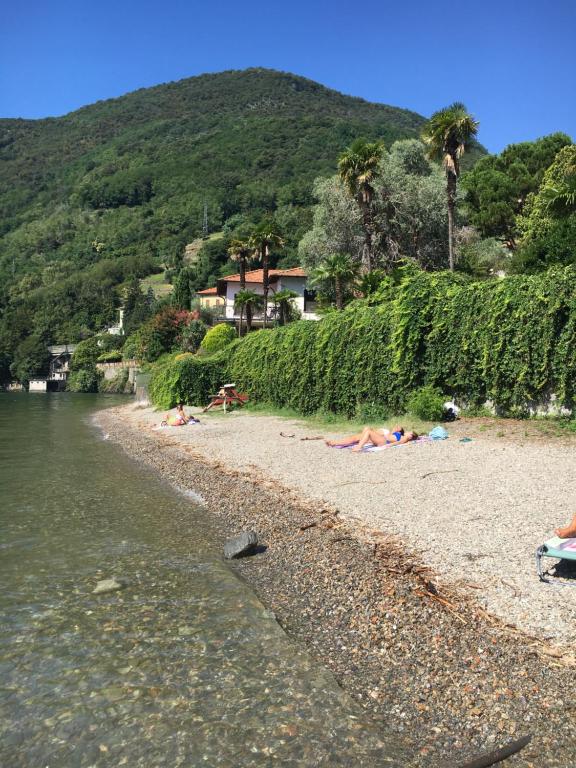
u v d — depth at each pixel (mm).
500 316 15875
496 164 47094
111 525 9383
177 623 5602
